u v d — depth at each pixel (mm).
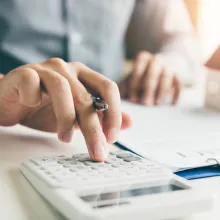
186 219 249
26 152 406
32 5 1062
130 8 1257
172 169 345
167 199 243
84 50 1160
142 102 812
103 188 269
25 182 312
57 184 267
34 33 1062
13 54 1023
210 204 248
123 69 1250
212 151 421
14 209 258
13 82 416
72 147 436
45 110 489
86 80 451
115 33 1226
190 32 1180
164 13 1216
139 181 287
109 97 411
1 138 463
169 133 527
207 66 701
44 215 250
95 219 214
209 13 1293
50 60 466
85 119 369
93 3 1167
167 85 843
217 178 340
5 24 1030
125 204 233
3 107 479
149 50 1243
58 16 1105
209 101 798
